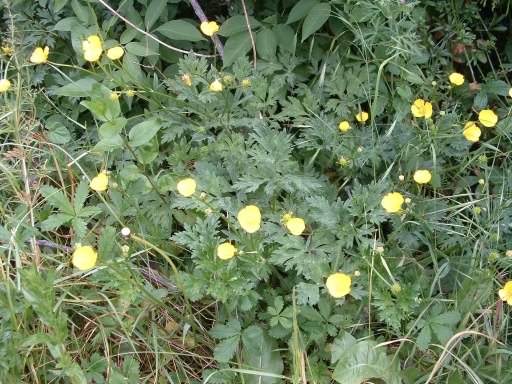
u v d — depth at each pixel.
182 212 0.71
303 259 0.62
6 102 0.81
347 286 0.56
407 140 0.74
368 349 0.58
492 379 0.59
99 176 0.62
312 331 0.61
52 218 0.65
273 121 0.77
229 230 0.66
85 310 0.68
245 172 0.71
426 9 0.90
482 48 0.88
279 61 0.84
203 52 0.89
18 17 0.89
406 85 0.79
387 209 0.61
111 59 0.72
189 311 0.63
